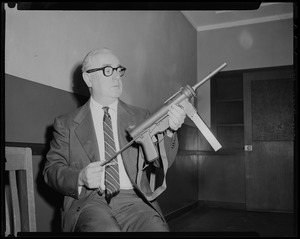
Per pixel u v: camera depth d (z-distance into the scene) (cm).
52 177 163
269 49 493
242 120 541
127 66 309
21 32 194
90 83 188
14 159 156
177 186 420
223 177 504
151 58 360
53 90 217
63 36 228
